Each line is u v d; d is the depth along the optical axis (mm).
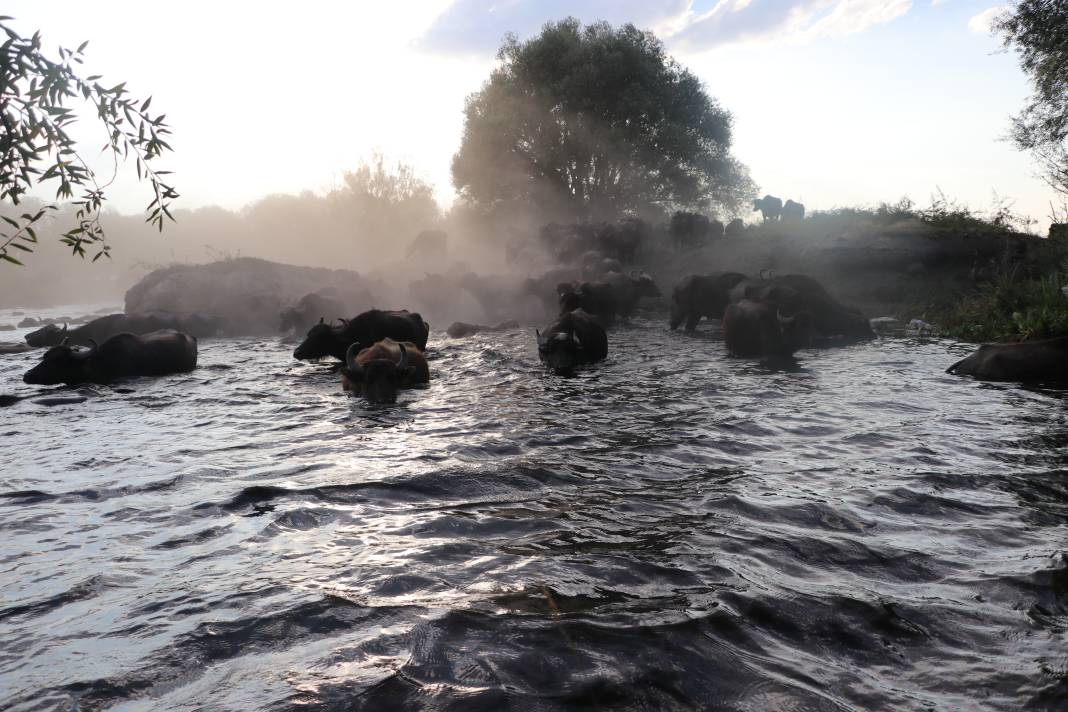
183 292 27000
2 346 19953
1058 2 19922
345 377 11242
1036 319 14961
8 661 3018
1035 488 5531
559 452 6879
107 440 7891
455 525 4711
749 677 2760
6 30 3369
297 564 4070
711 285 20375
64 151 3631
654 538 4426
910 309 22125
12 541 4617
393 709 2521
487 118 45219
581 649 2951
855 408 8992
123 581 3910
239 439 7820
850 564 4016
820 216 33125
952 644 3094
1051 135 20188
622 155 45156
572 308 20609
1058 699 2633
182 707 2592
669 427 8008
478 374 12898
